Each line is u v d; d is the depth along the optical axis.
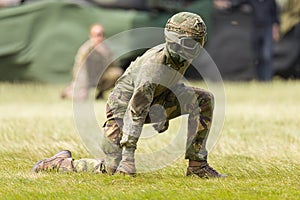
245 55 61.12
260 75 61.03
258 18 59.69
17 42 55.28
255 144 25.36
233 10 60.47
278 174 19.42
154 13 53.69
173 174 19.44
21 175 18.77
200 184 17.48
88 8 54.19
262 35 60.09
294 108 39.34
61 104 42.88
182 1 54.94
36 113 36.59
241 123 31.56
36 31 55.28
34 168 19.42
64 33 54.94
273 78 65.19
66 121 32.09
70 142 25.45
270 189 16.84
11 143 25.28
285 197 16.06
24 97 47.88
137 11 54.16
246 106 41.22
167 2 53.78
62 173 18.97
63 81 55.44
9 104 43.59
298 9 63.25
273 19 60.09
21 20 55.09
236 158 22.27
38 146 24.52
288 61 64.50
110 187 17.03
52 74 55.50
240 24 60.88
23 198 16.00
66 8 54.62
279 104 42.81
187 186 17.23
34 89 52.53
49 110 38.62
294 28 63.97
